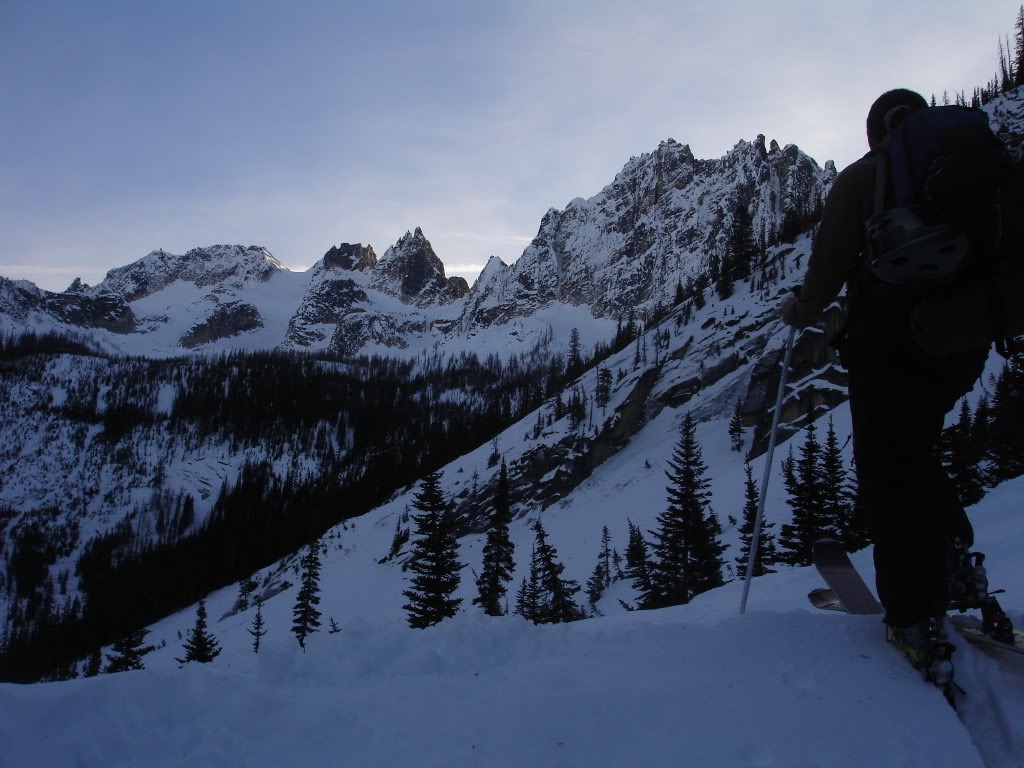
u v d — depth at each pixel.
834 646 2.40
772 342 72.56
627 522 66.25
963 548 2.32
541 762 1.81
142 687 2.22
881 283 2.19
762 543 35.31
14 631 113.88
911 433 2.24
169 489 189.50
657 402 87.06
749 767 1.78
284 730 2.03
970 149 1.92
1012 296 1.92
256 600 85.81
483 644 2.94
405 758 1.85
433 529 34.94
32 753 1.90
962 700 2.07
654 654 2.52
